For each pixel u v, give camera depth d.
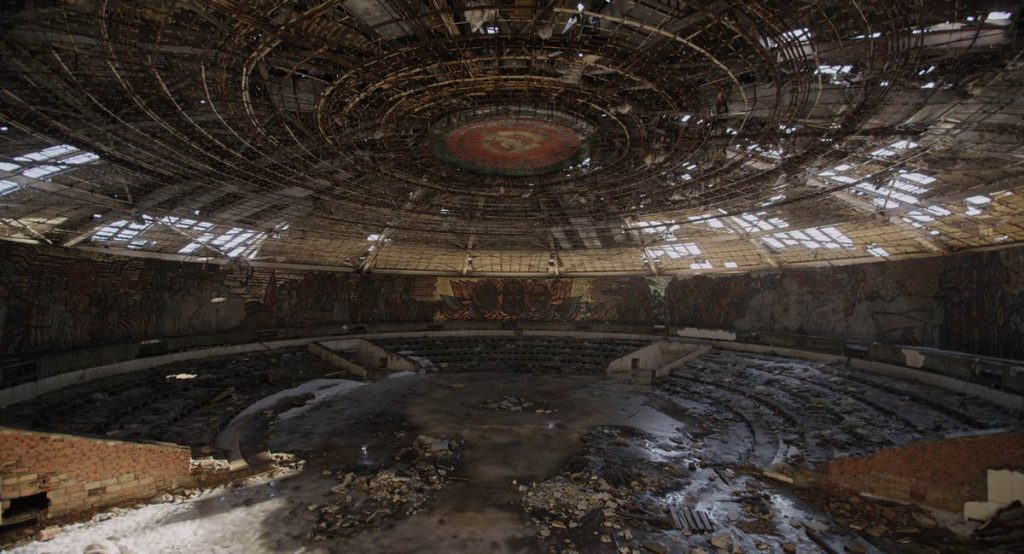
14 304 22.30
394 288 46.94
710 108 15.41
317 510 15.69
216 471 17.94
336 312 43.47
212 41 11.34
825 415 24.53
